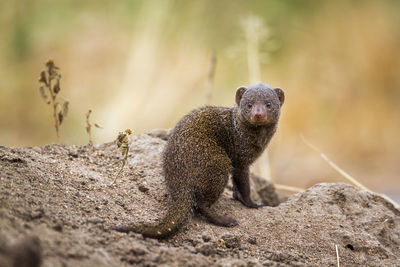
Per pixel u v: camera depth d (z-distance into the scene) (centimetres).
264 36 1272
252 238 616
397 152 1633
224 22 1628
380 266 618
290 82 1802
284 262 575
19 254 370
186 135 700
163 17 1548
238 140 760
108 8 1714
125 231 536
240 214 703
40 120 1627
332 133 1745
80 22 1742
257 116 722
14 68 1711
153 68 1481
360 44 1859
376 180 1448
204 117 749
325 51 1847
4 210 478
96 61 1666
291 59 1817
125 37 1652
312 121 1769
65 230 488
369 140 1703
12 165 582
